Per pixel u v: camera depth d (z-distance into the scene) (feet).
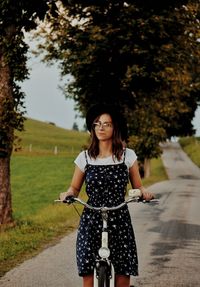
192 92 155.43
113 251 16.94
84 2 59.00
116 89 94.84
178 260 33.01
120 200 17.17
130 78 88.02
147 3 75.36
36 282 26.40
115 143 17.25
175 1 76.69
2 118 45.93
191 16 87.66
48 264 30.73
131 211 62.64
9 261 31.53
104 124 17.12
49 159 207.82
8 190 47.03
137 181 17.62
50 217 54.90
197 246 38.50
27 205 98.63
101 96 95.66
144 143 111.55
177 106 110.01
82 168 17.46
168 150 316.81
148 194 16.98
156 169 208.03
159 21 84.23
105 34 86.48
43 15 42.96
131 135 104.78
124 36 86.79
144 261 32.63
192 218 56.54
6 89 46.01
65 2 45.11
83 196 87.56
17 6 42.01
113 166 17.16
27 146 263.29
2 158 46.52
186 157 277.23
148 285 26.35
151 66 91.71
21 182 141.90
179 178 170.71
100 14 87.35
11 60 45.50
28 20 43.21
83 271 16.89
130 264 17.03
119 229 16.98
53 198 109.50
